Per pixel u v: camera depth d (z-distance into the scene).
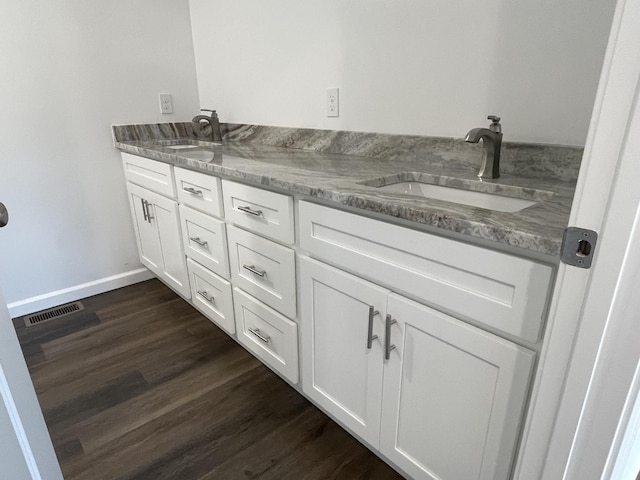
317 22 1.66
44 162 2.02
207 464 1.24
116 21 2.08
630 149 0.47
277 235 1.28
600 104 0.48
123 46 2.13
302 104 1.85
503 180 1.16
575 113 1.08
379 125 1.57
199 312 2.13
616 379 0.56
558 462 0.66
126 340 1.89
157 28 2.22
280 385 1.59
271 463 1.24
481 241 0.77
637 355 0.54
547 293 0.69
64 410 1.46
